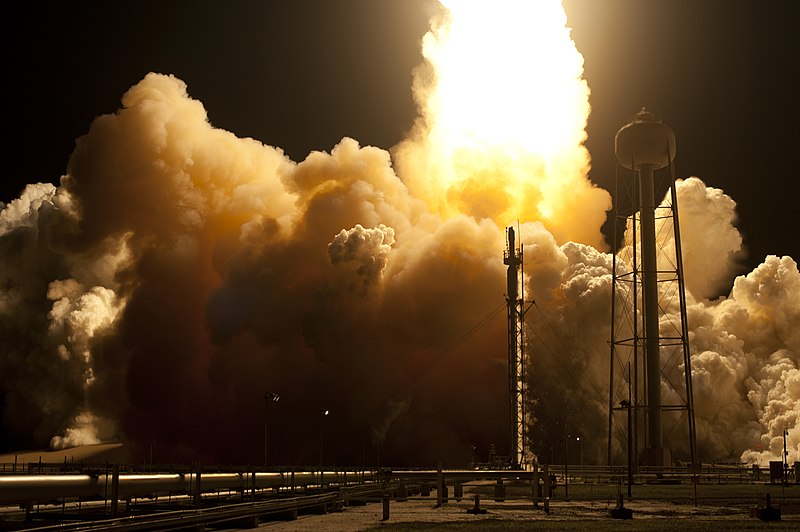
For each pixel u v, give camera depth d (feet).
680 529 150.20
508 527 152.15
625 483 319.68
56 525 96.78
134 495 121.19
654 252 371.35
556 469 363.97
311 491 200.64
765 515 171.83
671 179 374.43
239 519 145.89
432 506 210.38
